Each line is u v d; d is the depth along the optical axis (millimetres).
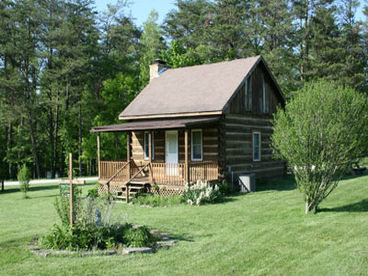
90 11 43031
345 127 11469
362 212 12031
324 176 11984
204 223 11828
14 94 39469
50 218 13828
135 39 51344
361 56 41562
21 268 7781
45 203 18438
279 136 12344
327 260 7793
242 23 43062
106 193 18812
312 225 10633
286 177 24969
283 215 12414
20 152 40531
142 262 8031
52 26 40281
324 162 11930
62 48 39125
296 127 11914
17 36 39062
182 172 17875
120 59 42375
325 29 40312
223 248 8953
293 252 8453
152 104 21688
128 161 19391
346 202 14000
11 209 16953
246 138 21297
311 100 11789
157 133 22094
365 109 11859
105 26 48094
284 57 41156
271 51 40062
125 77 40125
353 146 11625
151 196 17391
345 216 11547
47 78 40812
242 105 21031
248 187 18938
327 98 11641
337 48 39094
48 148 45469
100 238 9250
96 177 37906
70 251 8766
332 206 13438
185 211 14125
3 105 38406
